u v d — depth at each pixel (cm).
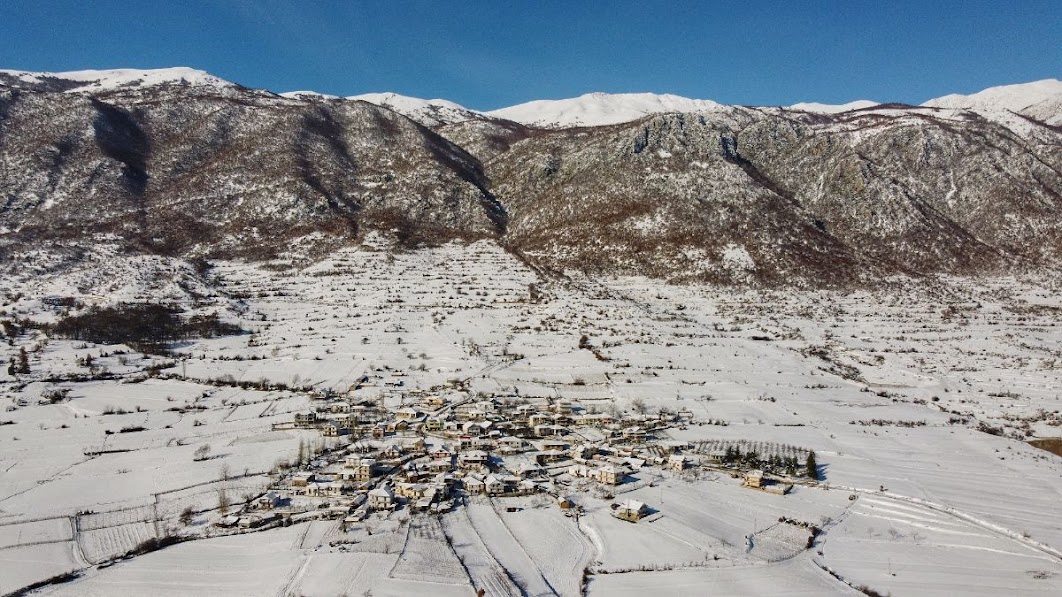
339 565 7556
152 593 7125
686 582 7450
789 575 7662
